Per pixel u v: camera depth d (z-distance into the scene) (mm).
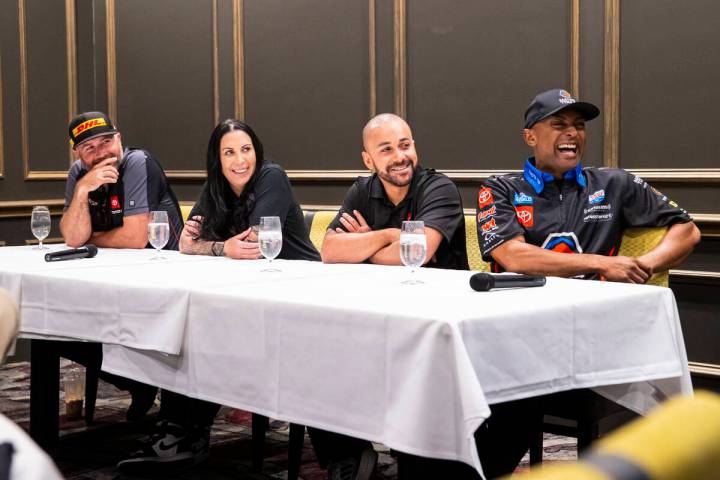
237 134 2896
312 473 2666
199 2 5043
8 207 4766
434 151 4188
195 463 2496
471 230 2711
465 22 4059
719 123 3404
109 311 2059
